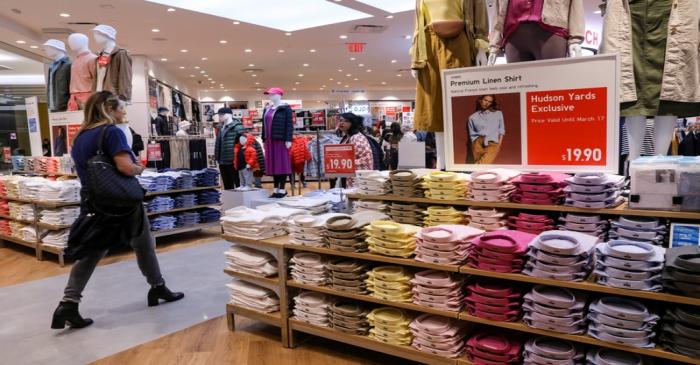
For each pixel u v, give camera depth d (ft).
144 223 11.12
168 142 25.54
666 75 8.18
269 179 41.63
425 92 10.08
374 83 62.80
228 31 29.50
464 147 8.65
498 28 8.89
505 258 6.76
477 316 7.09
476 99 8.38
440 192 8.16
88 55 17.67
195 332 10.09
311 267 8.89
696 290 5.42
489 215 7.69
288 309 9.29
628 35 8.37
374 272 8.15
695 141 19.19
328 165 10.28
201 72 47.88
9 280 14.52
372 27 29.63
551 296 6.55
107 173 9.75
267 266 9.53
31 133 22.58
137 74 37.37
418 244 7.67
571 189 6.91
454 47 9.55
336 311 8.59
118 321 10.75
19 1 22.38
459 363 7.21
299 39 32.91
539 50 8.44
